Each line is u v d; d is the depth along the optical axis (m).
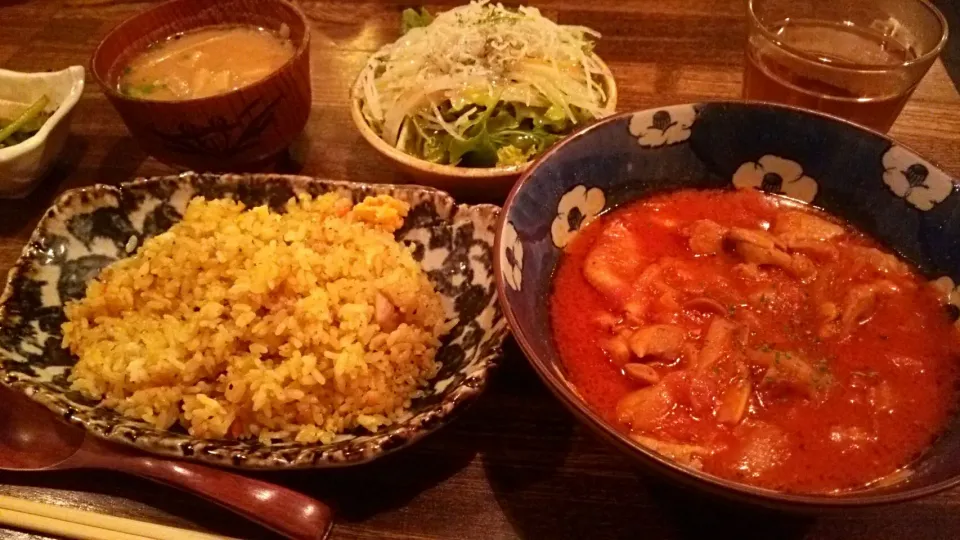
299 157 0.51
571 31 0.55
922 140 0.50
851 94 0.45
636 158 0.41
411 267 0.42
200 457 0.35
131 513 0.36
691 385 0.34
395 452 0.35
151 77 0.49
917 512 0.34
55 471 0.36
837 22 0.50
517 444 0.37
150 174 0.51
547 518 0.35
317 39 0.61
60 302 0.42
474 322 0.40
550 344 0.35
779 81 0.46
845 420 0.33
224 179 0.45
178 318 0.40
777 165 0.40
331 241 0.42
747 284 0.38
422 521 0.35
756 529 0.34
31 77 0.52
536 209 0.37
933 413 0.33
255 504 0.34
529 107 0.50
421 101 0.49
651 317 0.37
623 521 0.35
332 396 0.38
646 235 0.40
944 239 0.37
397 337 0.39
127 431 0.35
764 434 0.32
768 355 0.34
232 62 0.50
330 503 0.36
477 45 0.51
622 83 0.55
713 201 0.41
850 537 0.34
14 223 0.49
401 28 0.61
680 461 0.31
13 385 0.37
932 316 0.36
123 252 0.44
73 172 0.51
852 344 0.35
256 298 0.39
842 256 0.38
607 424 0.29
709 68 0.57
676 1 0.63
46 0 0.66
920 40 0.47
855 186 0.39
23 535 0.35
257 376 0.37
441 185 0.45
